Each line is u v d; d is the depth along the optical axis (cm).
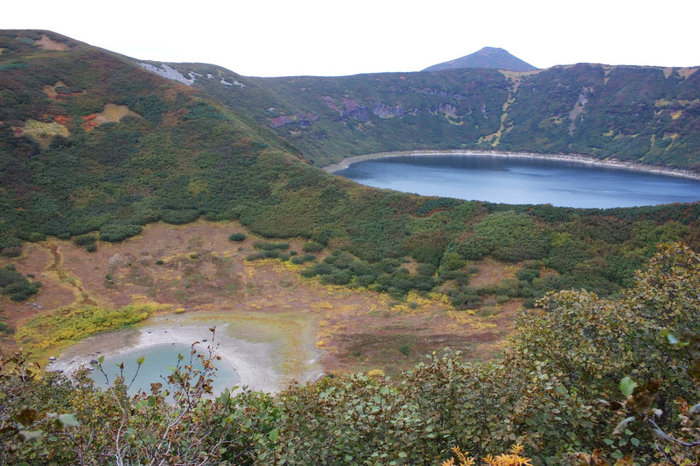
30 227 4650
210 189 5900
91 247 4588
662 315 943
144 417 620
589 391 830
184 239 5050
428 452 708
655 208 4347
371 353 3012
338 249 4859
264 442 751
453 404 764
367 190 5731
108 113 6694
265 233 5209
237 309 3794
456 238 4644
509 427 671
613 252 4003
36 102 6175
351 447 738
